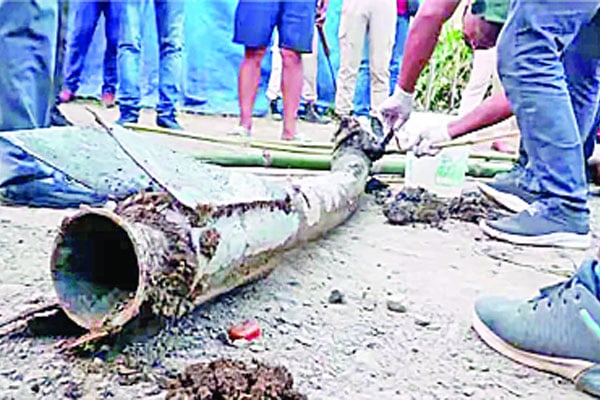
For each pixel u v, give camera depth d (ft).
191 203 4.13
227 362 4.03
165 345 4.36
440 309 5.61
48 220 7.35
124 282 4.13
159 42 16.17
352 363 4.47
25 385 3.81
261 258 5.20
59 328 4.33
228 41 23.24
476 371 4.54
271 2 13.89
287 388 3.85
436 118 10.05
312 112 23.57
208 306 5.09
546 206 8.07
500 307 4.98
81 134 5.23
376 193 10.07
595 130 10.27
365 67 18.69
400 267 6.74
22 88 7.90
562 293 4.68
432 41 8.90
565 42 7.72
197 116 22.39
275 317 5.10
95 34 21.33
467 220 8.93
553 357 4.54
